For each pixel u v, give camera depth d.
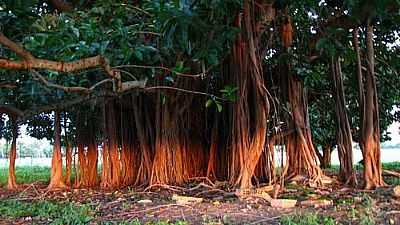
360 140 8.24
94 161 11.94
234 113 8.16
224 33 5.15
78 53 4.62
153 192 8.87
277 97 8.91
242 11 7.45
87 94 6.86
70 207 6.83
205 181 9.70
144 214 6.29
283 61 8.76
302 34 8.70
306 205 6.54
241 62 7.97
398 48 9.89
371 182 7.93
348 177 8.55
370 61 8.23
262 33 8.25
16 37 5.48
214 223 5.41
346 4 5.14
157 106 10.17
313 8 6.81
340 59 9.17
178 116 10.16
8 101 8.62
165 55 6.68
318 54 8.62
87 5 7.34
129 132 11.27
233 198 7.34
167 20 4.27
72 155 12.42
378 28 8.81
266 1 7.16
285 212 6.02
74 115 12.29
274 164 8.41
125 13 5.45
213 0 4.74
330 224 5.10
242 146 7.94
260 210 6.27
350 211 5.84
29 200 8.31
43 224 5.91
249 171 7.77
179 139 10.21
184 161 10.23
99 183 11.77
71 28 4.61
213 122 10.50
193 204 6.93
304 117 8.93
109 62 4.69
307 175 8.52
